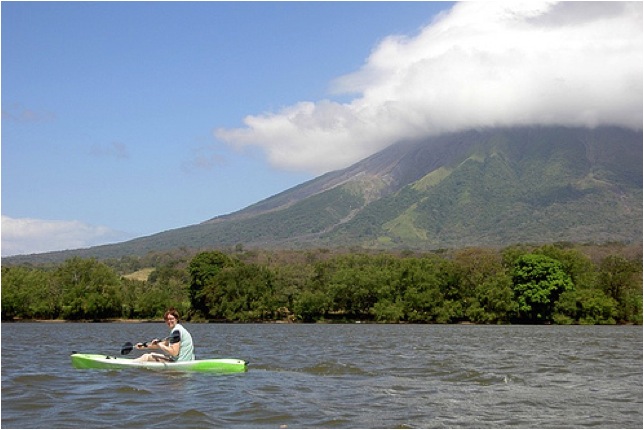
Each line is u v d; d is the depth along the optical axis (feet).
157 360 95.35
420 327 324.19
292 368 101.09
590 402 71.05
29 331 262.26
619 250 586.04
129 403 65.67
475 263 384.47
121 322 392.88
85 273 393.09
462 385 83.66
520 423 59.67
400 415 62.13
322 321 390.63
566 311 356.79
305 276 408.46
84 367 94.94
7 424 56.49
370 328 307.78
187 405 64.75
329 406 65.98
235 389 75.51
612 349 158.10
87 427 55.31
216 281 390.83
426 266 387.55
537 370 103.30
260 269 403.34
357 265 425.28
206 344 171.63
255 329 295.07
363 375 93.25
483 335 236.63
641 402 71.26
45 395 69.97
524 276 358.43
